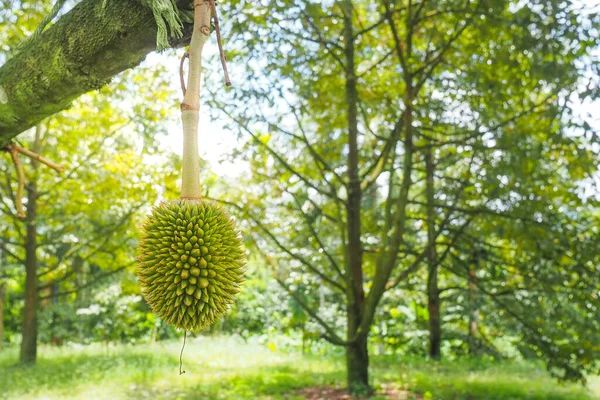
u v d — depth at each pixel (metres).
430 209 9.98
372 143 11.18
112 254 13.20
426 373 11.80
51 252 17.22
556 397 9.42
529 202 8.84
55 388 9.95
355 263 10.00
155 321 19.66
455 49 9.04
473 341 14.22
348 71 9.30
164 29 1.83
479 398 9.14
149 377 11.04
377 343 16.20
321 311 16.62
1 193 11.73
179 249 1.84
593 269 9.20
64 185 12.47
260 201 10.17
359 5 10.35
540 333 9.65
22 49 2.27
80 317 17.72
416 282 14.01
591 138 7.42
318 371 12.32
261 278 18.33
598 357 9.21
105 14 1.98
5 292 20.27
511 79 8.57
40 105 2.25
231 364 13.62
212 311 1.83
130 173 12.02
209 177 10.35
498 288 11.26
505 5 8.19
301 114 8.93
